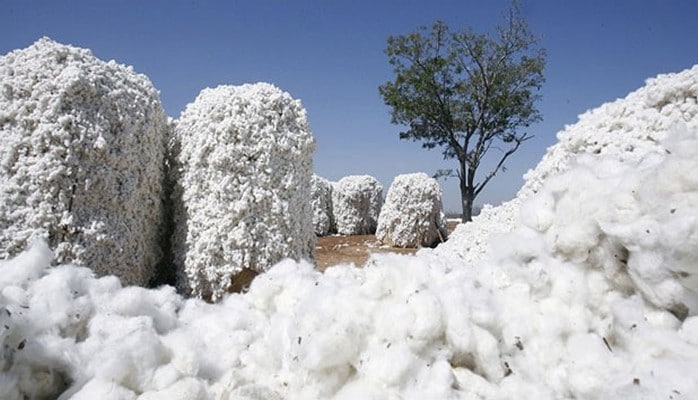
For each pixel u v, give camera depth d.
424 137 20.38
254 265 3.53
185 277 3.62
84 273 2.00
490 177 19.67
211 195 3.57
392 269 1.88
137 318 1.82
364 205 17.09
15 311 1.50
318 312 1.71
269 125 3.71
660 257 1.51
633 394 1.36
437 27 19.00
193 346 1.75
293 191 3.75
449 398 1.49
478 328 1.69
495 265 2.02
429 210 13.07
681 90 3.08
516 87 19.00
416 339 1.61
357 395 1.50
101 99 3.21
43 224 2.99
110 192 3.20
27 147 3.04
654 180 1.57
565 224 1.83
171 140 3.92
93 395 1.42
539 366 1.65
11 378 1.36
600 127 3.46
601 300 1.73
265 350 1.82
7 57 3.22
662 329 1.52
